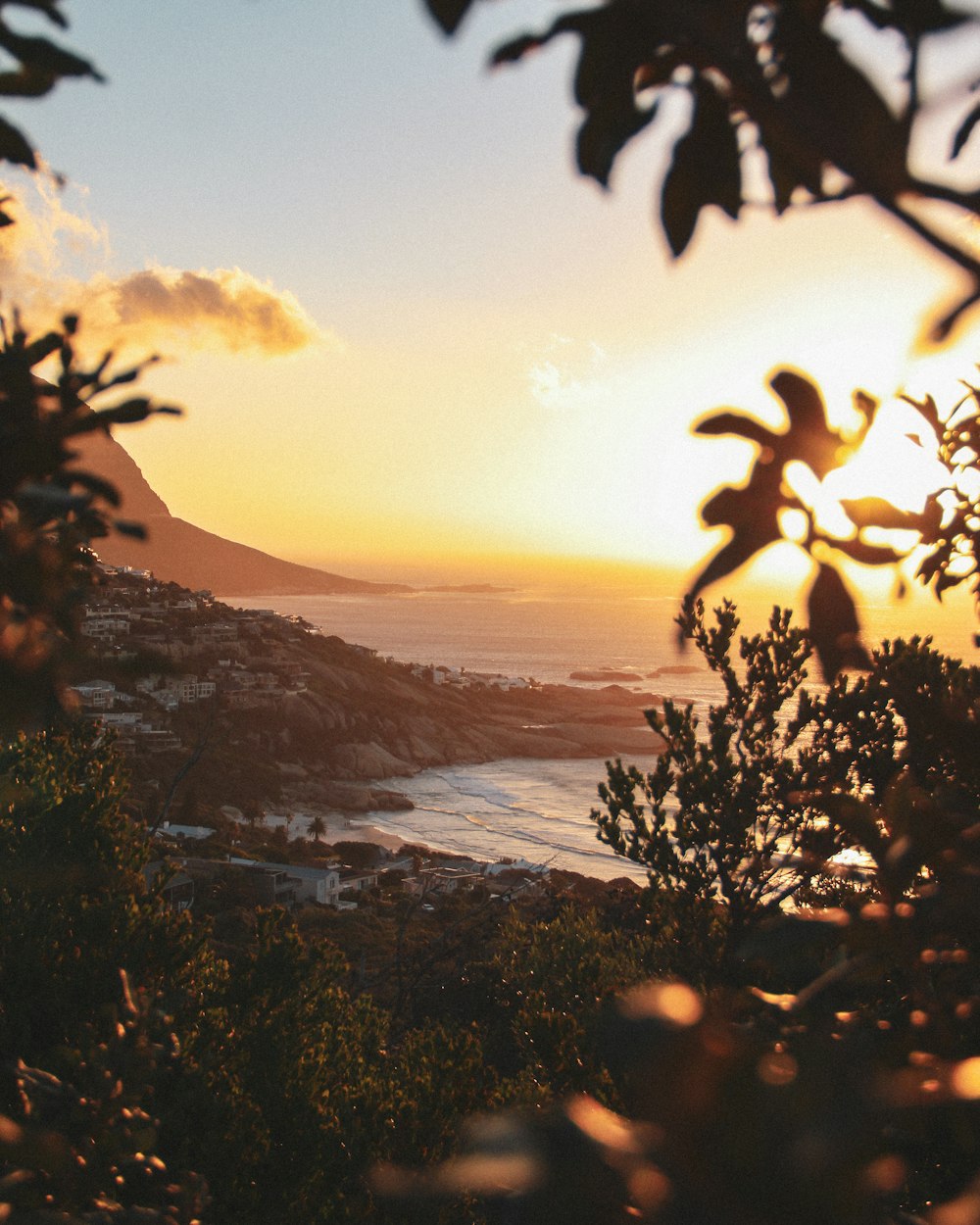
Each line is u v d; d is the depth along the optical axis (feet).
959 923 3.08
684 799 27.76
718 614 28.45
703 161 2.70
